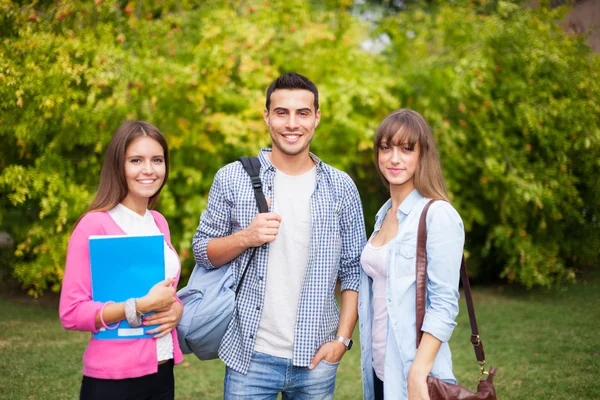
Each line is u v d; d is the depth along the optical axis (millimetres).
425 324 2016
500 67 6762
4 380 4219
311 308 2354
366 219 8031
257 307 2330
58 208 5746
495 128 6941
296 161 2436
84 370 2025
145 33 5672
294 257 2369
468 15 6844
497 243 7121
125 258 1986
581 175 7434
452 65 6758
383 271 2229
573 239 7848
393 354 2111
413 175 2266
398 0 9430
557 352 4996
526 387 4133
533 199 6789
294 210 2402
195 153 6062
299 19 6395
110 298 1981
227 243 2301
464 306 7039
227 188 2404
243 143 5969
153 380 2084
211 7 6188
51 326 5844
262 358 2332
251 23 6105
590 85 6688
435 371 2055
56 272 5820
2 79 5066
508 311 6688
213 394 4137
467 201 7379
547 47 6602
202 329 2266
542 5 7102
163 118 5672
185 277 6645
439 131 6770
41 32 5266
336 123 6352
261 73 6059
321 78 6504
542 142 6781
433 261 2061
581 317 6301
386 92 6449
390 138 2227
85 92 5602
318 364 2387
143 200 2201
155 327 2061
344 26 6801
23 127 5250
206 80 5723
